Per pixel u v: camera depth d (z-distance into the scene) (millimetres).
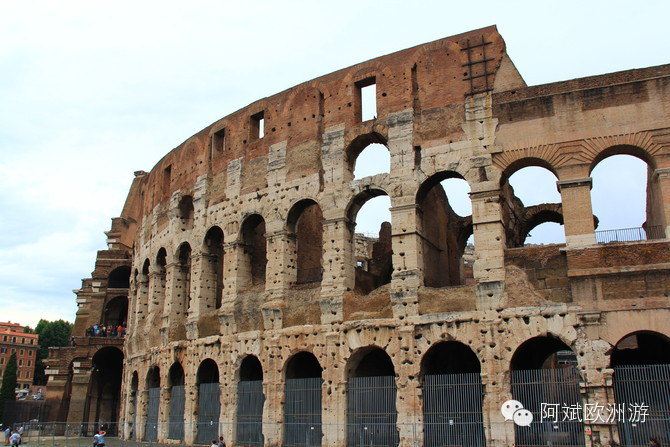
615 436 37219
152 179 73938
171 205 65438
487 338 41281
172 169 67750
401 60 49781
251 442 49406
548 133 43312
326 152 51031
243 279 55031
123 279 94812
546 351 50750
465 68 47031
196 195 61062
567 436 38500
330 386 45844
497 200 43438
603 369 38344
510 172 45000
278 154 54344
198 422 54219
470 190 44375
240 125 59031
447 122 46469
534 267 41750
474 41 47375
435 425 41688
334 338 46469
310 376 53469
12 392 88125
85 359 81062
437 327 42906
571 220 41375
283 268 51125
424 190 47062
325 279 48312
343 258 48094
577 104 43125
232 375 51781
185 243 62406
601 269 39688
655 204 44312
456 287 43344
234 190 57125
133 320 75562
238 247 55344
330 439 44875
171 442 56031
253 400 50375
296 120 54250
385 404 43906
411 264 44938
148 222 72938
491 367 40719
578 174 42000
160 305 66938
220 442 46625
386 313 45000
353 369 46531
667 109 41125
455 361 50031
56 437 72562
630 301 38844
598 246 40281
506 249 42781
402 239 45750
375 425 43844
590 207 41250
